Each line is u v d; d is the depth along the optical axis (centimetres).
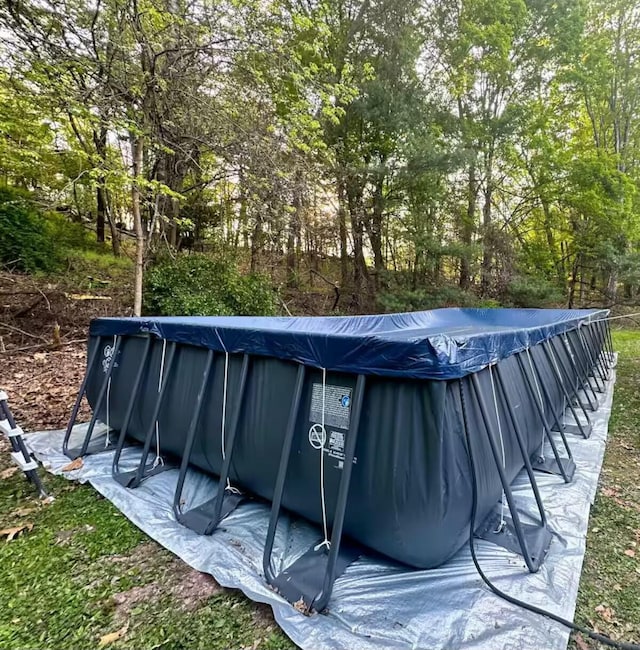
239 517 216
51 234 877
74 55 489
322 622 147
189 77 580
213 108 595
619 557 194
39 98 531
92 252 994
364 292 1164
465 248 1091
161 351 269
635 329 1279
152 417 266
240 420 214
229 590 166
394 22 966
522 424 250
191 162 676
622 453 326
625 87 1320
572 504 232
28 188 866
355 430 161
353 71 905
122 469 273
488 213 1304
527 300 1240
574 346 451
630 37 1277
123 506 228
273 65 590
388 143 1027
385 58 970
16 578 171
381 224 1120
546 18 1121
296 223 773
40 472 271
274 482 200
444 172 1009
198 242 941
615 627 150
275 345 194
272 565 178
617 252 1269
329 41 937
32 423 355
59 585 168
